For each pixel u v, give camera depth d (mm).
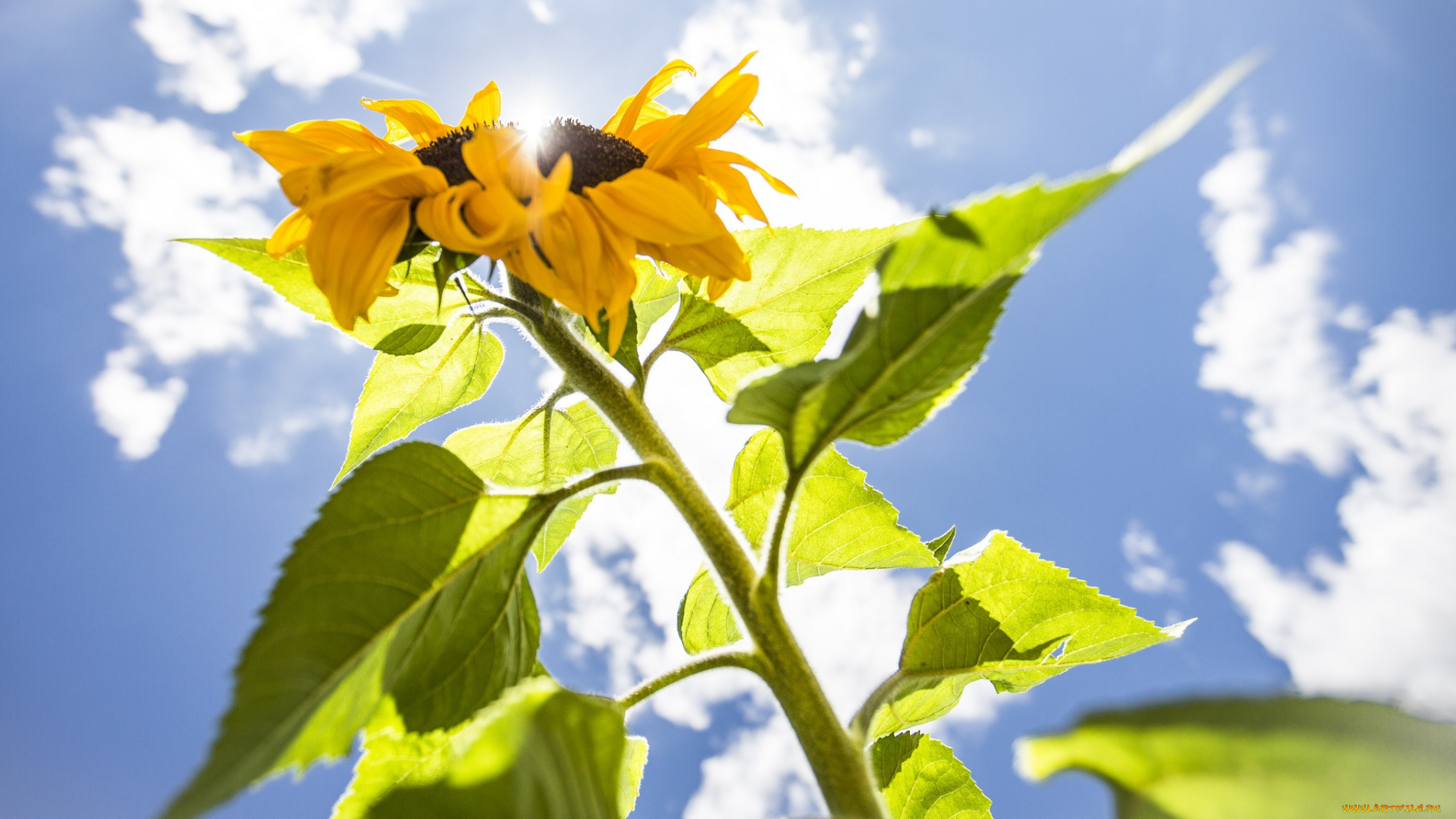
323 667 344
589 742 326
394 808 304
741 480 528
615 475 411
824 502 523
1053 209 317
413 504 383
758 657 372
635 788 461
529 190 410
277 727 325
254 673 330
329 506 368
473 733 356
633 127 535
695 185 462
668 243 412
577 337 458
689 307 507
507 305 458
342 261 405
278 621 343
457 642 392
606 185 422
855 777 353
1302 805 224
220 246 467
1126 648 471
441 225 389
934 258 330
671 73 551
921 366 354
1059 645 464
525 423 534
